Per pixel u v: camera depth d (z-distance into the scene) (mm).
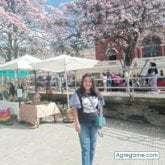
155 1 26500
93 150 7145
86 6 27812
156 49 36219
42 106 14180
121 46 28453
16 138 11562
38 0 31391
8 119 15398
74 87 22906
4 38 29266
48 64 15242
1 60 32594
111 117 15336
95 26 27438
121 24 26719
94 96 7090
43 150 9539
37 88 22969
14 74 27391
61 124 14234
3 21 28094
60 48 30938
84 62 15484
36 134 12164
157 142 9930
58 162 8211
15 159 8719
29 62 16828
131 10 26594
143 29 27188
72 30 29828
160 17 27016
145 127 12812
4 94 21312
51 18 30500
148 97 13578
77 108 7008
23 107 14789
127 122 14188
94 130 7102
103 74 23953
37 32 31031
